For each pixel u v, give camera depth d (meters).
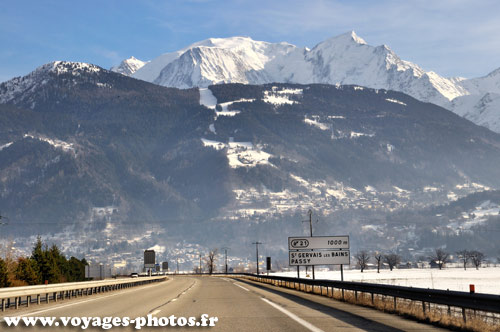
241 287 65.25
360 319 24.73
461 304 22.00
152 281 98.12
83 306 34.03
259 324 23.02
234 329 21.53
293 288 62.88
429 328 21.41
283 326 22.25
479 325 20.77
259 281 99.94
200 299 39.56
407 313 26.09
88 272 101.38
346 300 36.69
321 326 22.12
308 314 27.19
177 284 78.94
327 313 27.70
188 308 31.19
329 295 43.62
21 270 80.31
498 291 69.75
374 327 21.73
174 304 34.50
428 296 25.03
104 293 51.91
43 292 37.53
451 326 21.41
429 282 108.69
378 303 31.44
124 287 69.38
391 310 28.27
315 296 44.38
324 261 72.25
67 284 42.62
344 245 72.50
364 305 32.84
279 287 68.19
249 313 27.84
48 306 34.75
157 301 37.78
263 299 39.50
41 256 94.69
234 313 27.89
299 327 21.88
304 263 72.25
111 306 33.66
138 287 69.75
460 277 141.00
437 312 24.39
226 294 47.03
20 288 33.75
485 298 20.25
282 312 28.33
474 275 157.88
